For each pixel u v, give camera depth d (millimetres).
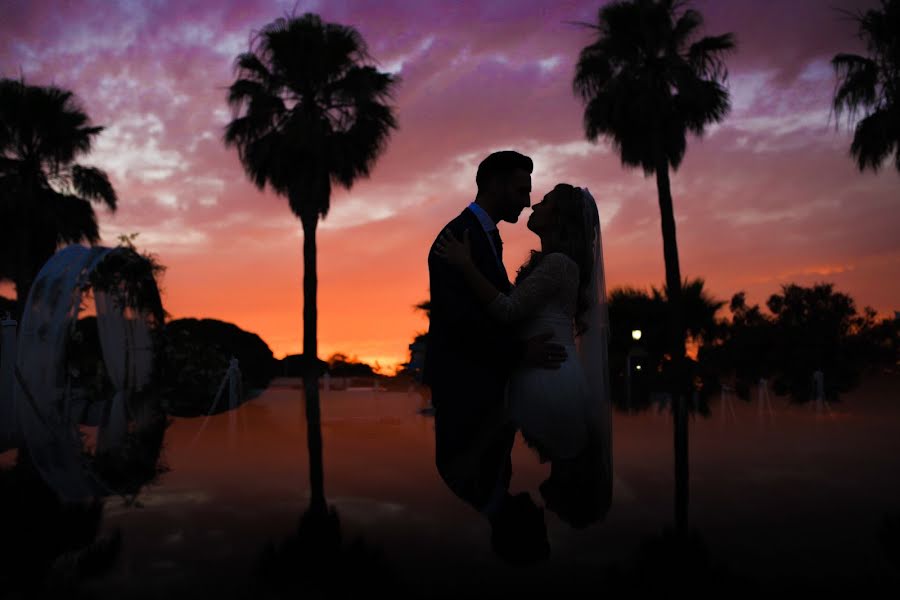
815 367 13352
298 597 1580
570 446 2273
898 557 1844
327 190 16219
